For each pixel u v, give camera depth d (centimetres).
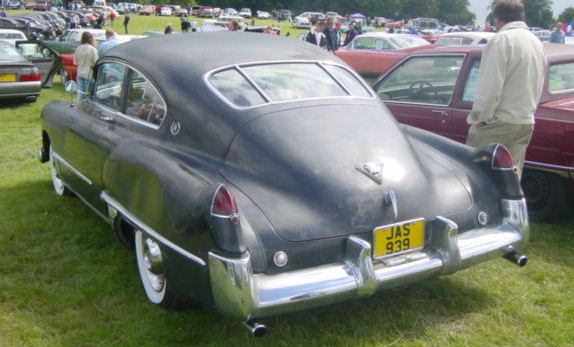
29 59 1317
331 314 366
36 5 7762
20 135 882
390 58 1584
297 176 328
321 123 356
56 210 548
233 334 343
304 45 449
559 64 543
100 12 5819
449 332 351
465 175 383
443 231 340
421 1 12381
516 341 344
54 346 331
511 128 464
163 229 319
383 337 344
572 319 371
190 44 429
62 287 398
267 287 293
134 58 434
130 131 415
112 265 434
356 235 320
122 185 367
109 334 342
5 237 482
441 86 577
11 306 373
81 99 529
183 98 376
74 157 491
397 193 336
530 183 530
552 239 495
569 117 485
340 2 11762
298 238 308
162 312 367
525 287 410
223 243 285
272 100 366
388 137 367
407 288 402
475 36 1694
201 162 350
